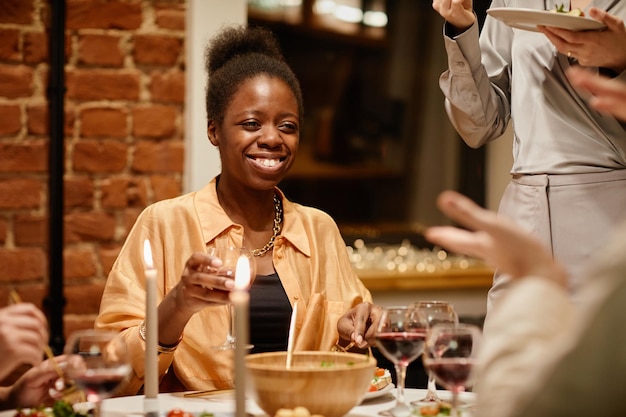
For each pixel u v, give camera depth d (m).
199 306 1.71
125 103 2.90
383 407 1.59
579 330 0.77
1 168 2.79
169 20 2.94
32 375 1.59
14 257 2.81
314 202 3.96
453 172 4.10
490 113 2.23
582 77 0.91
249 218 2.11
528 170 2.16
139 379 1.85
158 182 2.94
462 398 1.69
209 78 2.21
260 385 1.39
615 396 0.74
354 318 1.88
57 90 2.79
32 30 2.80
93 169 2.88
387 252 3.90
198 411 1.56
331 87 3.94
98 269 2.89
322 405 1.37
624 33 1.90
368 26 3.96
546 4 2.21
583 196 2.08
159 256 2.04
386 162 4.02
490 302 2.21
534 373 0.80
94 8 2.86
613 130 2.07
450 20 2.14
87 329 2.88
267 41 2.26
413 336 1.48
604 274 0.77
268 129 2.07
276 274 2.07
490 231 0.91
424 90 4.04
